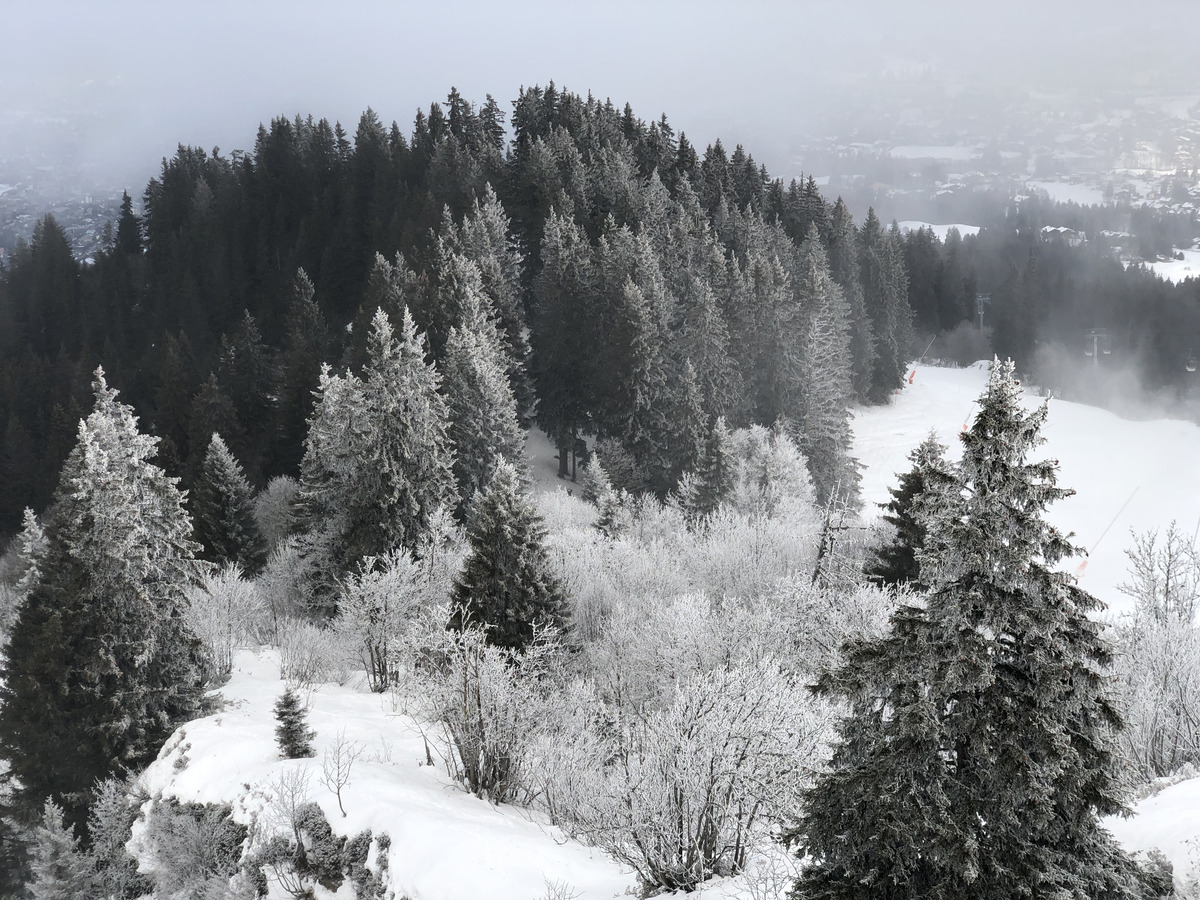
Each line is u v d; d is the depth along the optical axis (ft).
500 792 76.02
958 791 37.24
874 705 41.32
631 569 136.36
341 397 145.89
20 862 92.63
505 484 101.96
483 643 82.53
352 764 76.89
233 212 399.85
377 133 432.66
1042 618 36.19
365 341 225.15
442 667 83.51
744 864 57.36
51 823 81.15
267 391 254.06
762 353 252.83
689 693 60.29
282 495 202.49
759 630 95.66
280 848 69.92
